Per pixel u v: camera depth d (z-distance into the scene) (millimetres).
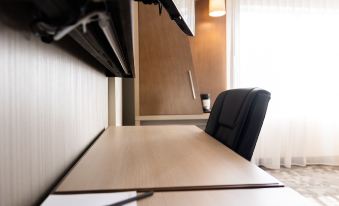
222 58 3256
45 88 628
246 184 644
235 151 1072
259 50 3139
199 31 3236
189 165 818
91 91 1287
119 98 2371
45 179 634
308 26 3189
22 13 415
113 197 571
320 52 3227
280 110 3184
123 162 854
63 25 359
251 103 1072
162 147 1094
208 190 609
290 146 3234
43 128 617
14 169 467
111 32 554
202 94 2967
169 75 2633
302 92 3213
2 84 419
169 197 571
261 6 3123
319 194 2404
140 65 2605
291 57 3174
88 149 1082
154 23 2615
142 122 2635
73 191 606
